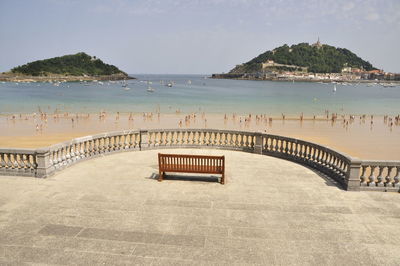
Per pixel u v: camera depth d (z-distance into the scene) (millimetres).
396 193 10469
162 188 10742
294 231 7676
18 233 7363
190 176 12125
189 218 8336
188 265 6184
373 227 7953
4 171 11875
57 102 83812
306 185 11266
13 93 118062
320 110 74125
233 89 171500
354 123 53125
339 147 32281
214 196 10047
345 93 153000
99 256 6453
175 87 187500
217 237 7316
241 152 16859
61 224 7859
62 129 41812
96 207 8977
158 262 6266
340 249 6883
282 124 51219
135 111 67188
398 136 39750
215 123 51500
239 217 8438
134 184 11109
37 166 11742
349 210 9000
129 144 16906
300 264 6289
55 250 6652
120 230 7594
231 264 6246
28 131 39469
